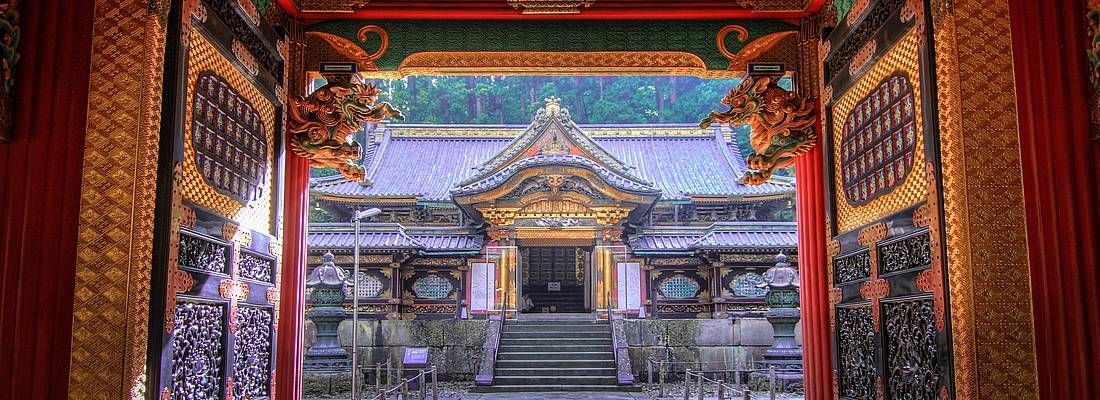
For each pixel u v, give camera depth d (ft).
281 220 25.21
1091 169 16.16
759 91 26.91
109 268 16.19
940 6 17.52
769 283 67.82
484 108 182.91
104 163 16.46
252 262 22.50
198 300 18.61
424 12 26.84
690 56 27.61
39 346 15.84
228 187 20.88
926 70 18.03
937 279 17.56
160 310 16.53
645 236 90.48
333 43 27.22
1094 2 16.37
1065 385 15.96
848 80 23.81
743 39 27.43
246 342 22.02
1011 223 16.83
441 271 87.15
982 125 17.10
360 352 74.74
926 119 18.06
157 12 16.93
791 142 26.66
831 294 25.44
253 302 22.45
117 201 16.37
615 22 27.58
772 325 69.67
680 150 107.65
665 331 76.07
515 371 69.36
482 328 75.61
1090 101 16.28
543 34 27.58
